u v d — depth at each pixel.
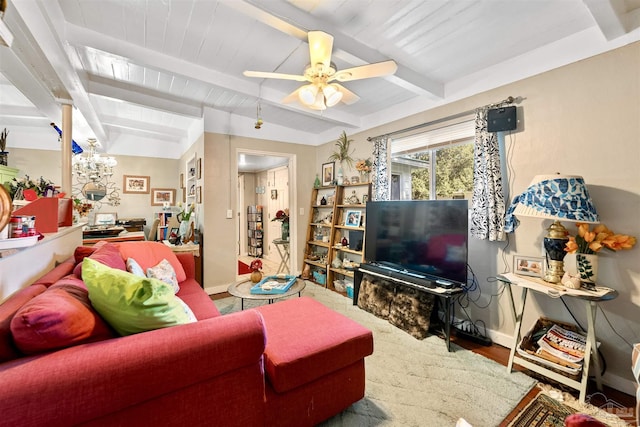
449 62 2.37
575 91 1.95
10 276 1.20
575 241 1.84
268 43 2.24
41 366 0.79
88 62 2.54
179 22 2.00
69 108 2.61
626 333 1.75
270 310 1.84
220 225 3.76
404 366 2.00
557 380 1.71
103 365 0.84
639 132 1.70
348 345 1.46
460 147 2.75
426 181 3.05
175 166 5.80
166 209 4.91
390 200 3.13
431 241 2.53
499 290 2.37
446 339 2.24
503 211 2.26
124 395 0.86
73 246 2.29
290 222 4.56
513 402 1.63
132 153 5.43
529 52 2.19
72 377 0.79
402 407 1.59
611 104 1.80
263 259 6.33
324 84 1.97
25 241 1.15
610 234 1.76
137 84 3.02
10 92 3.55
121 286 1.05
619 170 1.77
